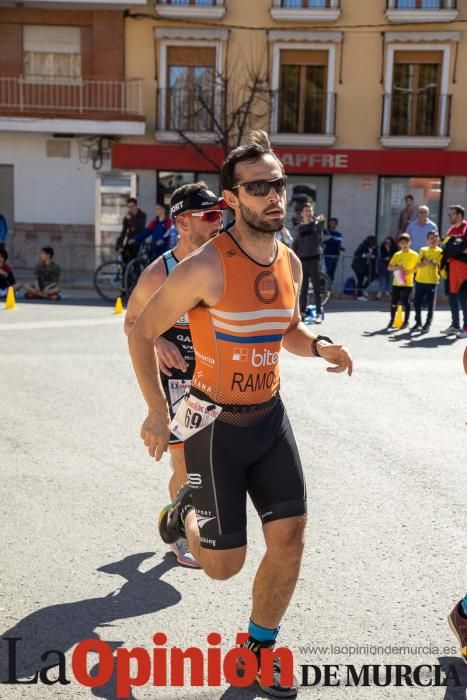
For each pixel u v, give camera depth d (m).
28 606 3.76
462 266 13.37
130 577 4.09
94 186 25.41
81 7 24.69
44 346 11.20
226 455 3.06
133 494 5.36
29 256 25.61
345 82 25.31
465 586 4.01
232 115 24.56
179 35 25.00
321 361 10.61
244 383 3.04
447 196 25.34
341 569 4.19
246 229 2.99
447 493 5.42
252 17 25.17
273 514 3.06
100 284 17.97
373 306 18.92
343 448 6.49
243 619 3.66
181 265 2.97
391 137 25.16
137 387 8.69
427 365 10.49
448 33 24.84
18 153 25.28
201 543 3.13
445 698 3.07
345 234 25.53
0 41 25.22
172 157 25.05
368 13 25.02
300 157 25.14
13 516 4.91
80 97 25.27
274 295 3.04
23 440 6.60
